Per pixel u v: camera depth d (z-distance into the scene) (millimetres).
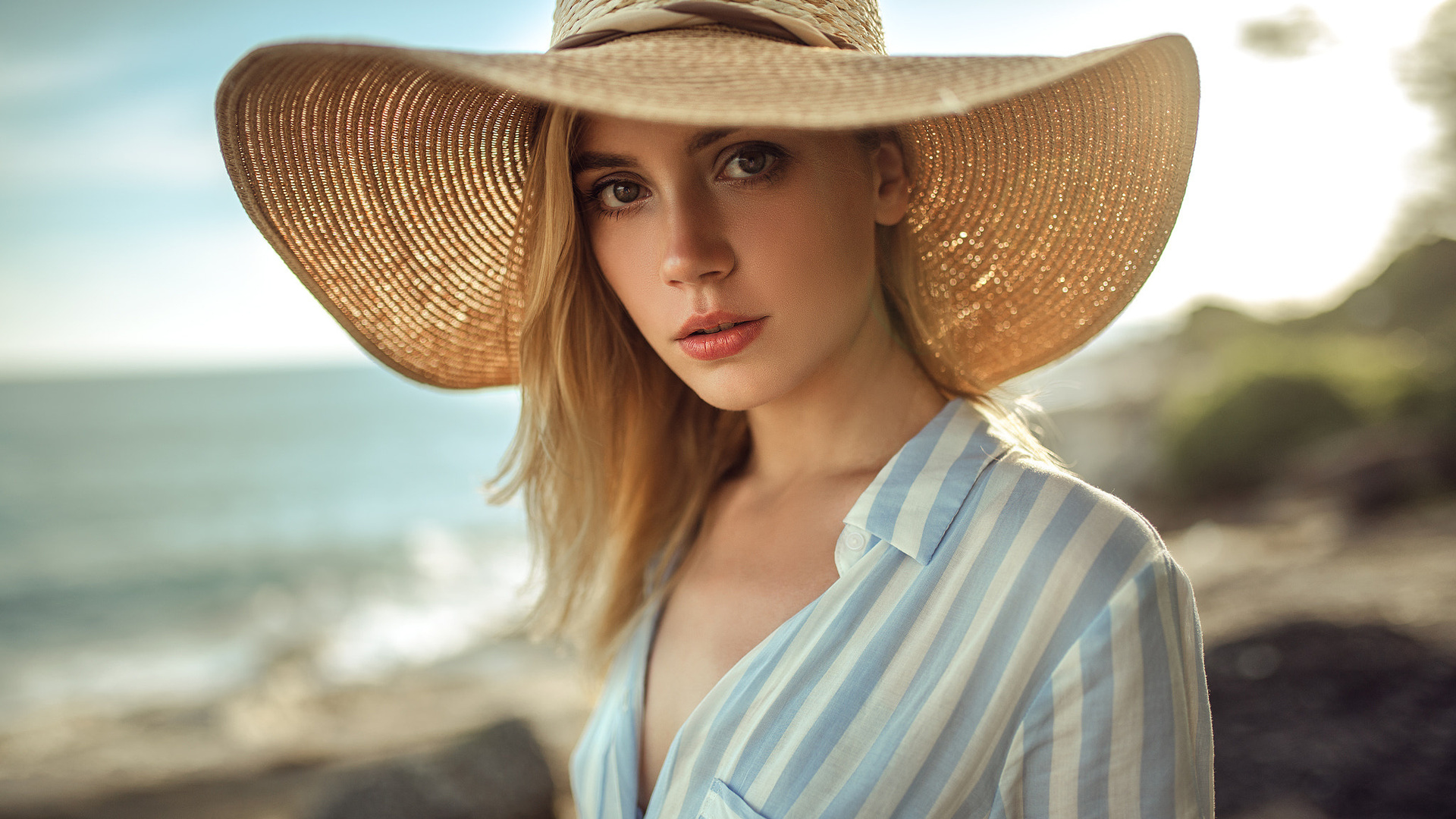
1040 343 1345
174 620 18375
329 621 17281
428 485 38281
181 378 116562
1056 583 916
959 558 977
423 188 1299
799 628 1021
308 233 1236
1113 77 1071
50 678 14477
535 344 1337
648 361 1446
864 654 977
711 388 1041
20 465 47875
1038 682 912
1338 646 4133
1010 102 1156
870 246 1104
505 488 1521
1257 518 10914
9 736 10180
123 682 13984
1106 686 875
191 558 24844
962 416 1122
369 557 23703
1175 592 924
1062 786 894
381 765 4902
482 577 20438
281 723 10141
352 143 1199
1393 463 9414
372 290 1349
